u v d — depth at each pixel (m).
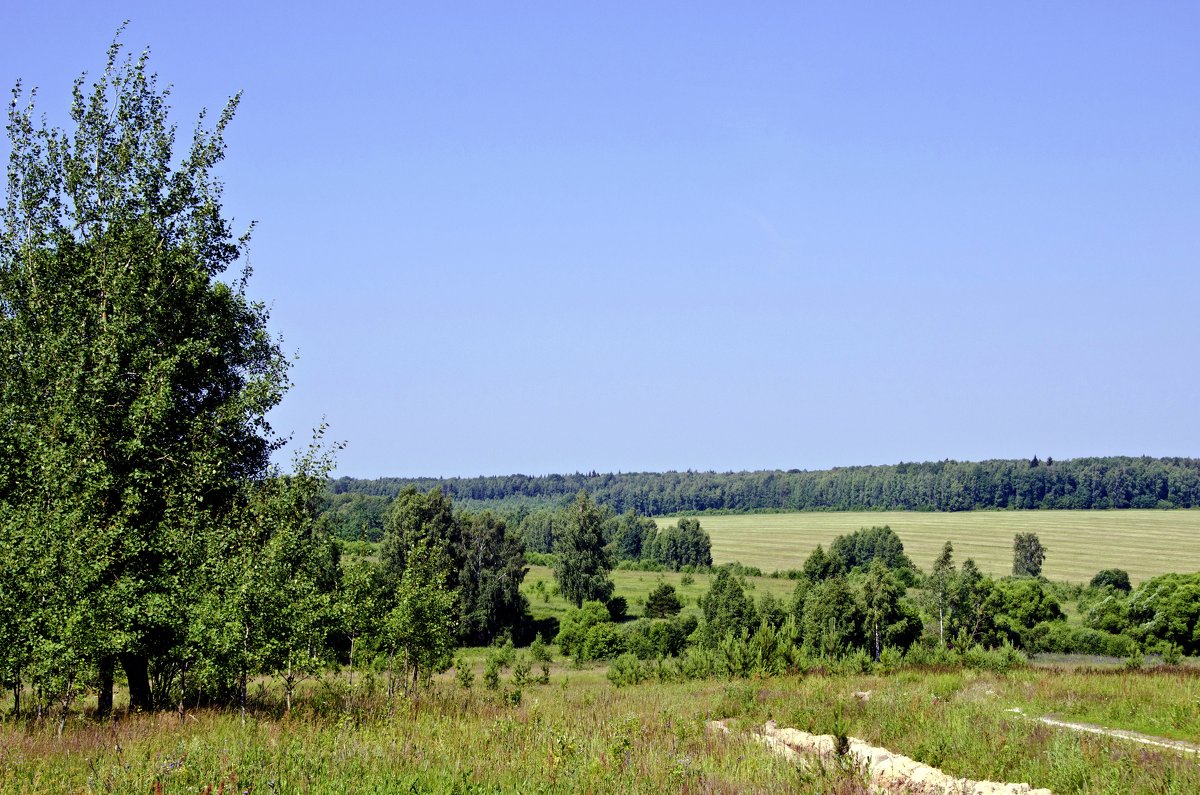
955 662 40.34
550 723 17.47
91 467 20.09
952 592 75.81
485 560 85.50
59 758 13.12
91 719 20.03
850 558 133.00
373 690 24.88
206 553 21.50
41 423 21.06
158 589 21.42
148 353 22.67
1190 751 16.36
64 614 18.47
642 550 150.00
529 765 12.40
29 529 18.94
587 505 100.31
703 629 71.06
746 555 152.88
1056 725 19.20
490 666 40.78
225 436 24.41
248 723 17.53
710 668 43.31
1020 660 37.75
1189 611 66.69
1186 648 67.25
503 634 83.50
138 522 22.28
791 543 171.25
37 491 20.33
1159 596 69.38
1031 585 76.88
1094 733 17.56
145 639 21.88
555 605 99.50
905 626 68.88
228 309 26.70
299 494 23.50
